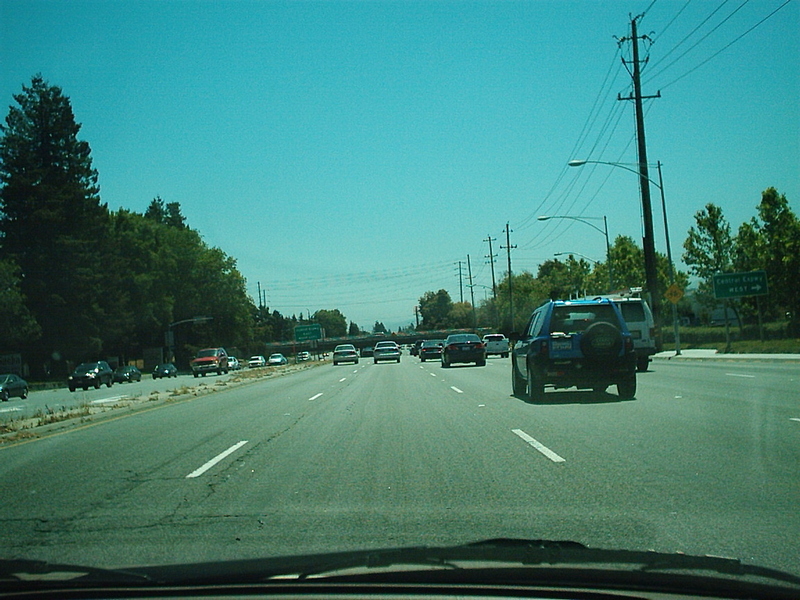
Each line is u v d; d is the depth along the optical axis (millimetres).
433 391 24016
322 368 57656
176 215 119062
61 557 6590
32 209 69938
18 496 9492
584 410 16016
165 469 11039
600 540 6602
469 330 132750
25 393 44719
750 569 4871
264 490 9242
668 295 41562
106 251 76438
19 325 64375
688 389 20000
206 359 64062
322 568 5000
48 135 72438
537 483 9039
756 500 7914
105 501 8992
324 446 12617
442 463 10586
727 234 48938
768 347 37656
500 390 23156
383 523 7453
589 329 17344
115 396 36562
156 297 92750
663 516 7375
